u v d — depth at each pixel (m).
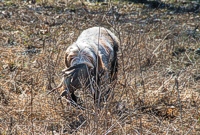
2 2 30.42
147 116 15.69
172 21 28.44
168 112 16.23
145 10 30.83
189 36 25.00
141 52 20.34
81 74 14.64
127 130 14.33
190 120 15.70
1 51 21.48
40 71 18.47
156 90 17.17
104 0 32.62
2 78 18.47
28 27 25.27
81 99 16.03
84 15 27.83
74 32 23.23
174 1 33.66
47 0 31.52
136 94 16.61
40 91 17.22
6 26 25.27
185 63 21.30
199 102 17.06
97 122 13.45
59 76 17.84
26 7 29.59
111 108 14.88
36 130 14.26
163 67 20.36
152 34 24.80
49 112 15.54
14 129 14.16
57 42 22.41
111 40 17.02
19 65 19.61
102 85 14.80
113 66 17.08
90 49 15.67
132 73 18.45
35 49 22.03
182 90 17.56
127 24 26.50
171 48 22.84
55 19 27.08
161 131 14.78
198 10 31.23
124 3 32.28
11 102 16.39
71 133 14.52
